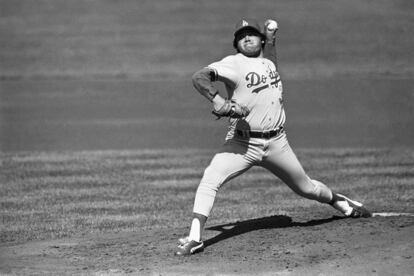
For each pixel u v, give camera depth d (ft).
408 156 159.22
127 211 110.93
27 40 404.77
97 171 146.41
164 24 429.38
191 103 256.32
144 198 121.19
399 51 359.87
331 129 201.26
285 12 432.66
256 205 113.19
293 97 263.70
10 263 74.79
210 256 72.95
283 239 77.46
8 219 105.60
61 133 201.57
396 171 140.97
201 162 156.56
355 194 119.03
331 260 68.95
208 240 79.61
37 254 79.00
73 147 179.63
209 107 246.68
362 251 70.85
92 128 209.26
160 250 77.25
